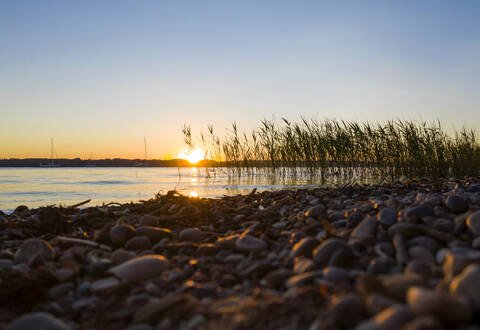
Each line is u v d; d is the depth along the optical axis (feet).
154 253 7.85
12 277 6.05
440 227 7.69
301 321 4.30
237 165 37.27
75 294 5.88
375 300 4.14
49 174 51.21
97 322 4.85
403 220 8.14
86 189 25.48
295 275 5.92
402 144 30.81
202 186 26.73
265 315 4.50
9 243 9.04
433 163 30.55
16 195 22.02
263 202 14.89
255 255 7.18
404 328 3.41
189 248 8.02
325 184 27.66
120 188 26.08
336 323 4.04
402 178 27.43
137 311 4.90
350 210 10.85
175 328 4.49
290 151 34.42
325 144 33.09
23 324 4.40
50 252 7.65
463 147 32.73
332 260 6.07
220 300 5.15
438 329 3.28
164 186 27.30
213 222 11.02
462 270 4.69
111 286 5.85
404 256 6.26
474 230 7.25
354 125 32.27
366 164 32.65
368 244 7.18
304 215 11.05
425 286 4.50
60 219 10.44
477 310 3.72
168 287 5.89
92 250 8.20
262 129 35.88
